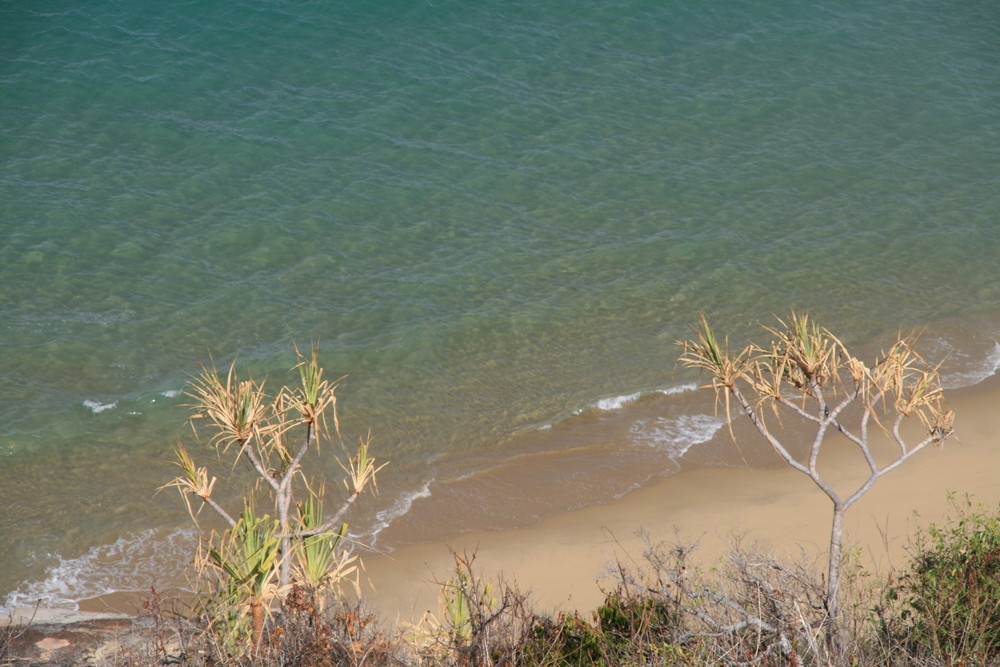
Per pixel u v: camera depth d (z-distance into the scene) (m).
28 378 18.34
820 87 33.19
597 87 32.12
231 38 33.34
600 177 27.14
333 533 6.19
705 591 6.69
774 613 6.45
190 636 5.98
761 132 30.19
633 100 31.55
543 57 33.75
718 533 14.19
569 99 31.31
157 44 32.66
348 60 32.75
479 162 27.61
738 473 15.95
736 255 23.55
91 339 19.59
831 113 31.64
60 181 25.31
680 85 32.78
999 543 7.45
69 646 7.31
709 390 18.52
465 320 20.78
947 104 32.50
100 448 16.56
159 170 26.23
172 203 24.77
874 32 37.47
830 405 17.70
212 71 31.52
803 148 29.33
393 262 22.97
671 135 29.70
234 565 5.90
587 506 15.27
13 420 17.05
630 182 26.95
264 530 6.10
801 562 8.08
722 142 29.45
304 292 21.64
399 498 15.45
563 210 25.48
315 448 16.56
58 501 15.20
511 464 16.42
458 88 31.48
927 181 27.62
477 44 34.28
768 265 23.14
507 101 30.89
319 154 27.58
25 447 16.41
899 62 35.31
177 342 19.78
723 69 34.00
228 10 34.75
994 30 38.31
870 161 28.73
